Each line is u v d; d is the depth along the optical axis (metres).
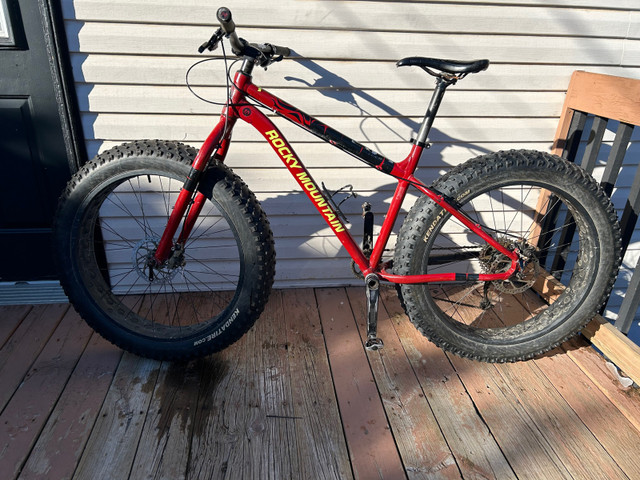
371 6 1.88
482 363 1.90
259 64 1.58
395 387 1.77
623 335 1.85
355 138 2.10
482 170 1.64
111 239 2.16
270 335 2.02
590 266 1.76
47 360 1.83
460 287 2.37
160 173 1.64
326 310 2.21
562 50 2.02
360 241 2.32
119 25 1.81
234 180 1.64
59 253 1.72
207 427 1.57
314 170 2.14
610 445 1.54
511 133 2.16
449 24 1.93
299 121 1.62
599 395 1.75
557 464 1.48
